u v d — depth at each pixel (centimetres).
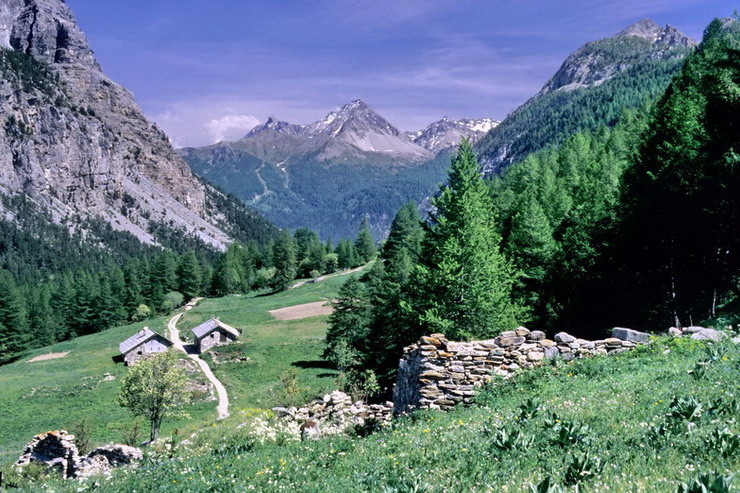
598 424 1074
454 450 1098
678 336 1903
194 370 8519
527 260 4562
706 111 3647
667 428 908
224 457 1572
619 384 1455
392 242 12700
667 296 4022
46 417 6750
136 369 5272
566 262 4547
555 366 1803
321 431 1952
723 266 3494
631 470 736
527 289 4516
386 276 7081
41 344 13712
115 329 14238
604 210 4759
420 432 1399
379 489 942
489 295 3164
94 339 13050
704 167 3628
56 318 14662
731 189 3241
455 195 3412
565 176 8925
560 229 5309
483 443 1095
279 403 5062
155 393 5231
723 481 553
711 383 1248
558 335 1900
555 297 4528
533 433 1061
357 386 3959
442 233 3378
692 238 3603
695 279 3697
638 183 4356
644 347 1844
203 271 18812
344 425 2012
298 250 19862
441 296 3200
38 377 9362
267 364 8481
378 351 5403
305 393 5538
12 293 12975
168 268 17550
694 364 1510
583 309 4394
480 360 1848
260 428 1944
